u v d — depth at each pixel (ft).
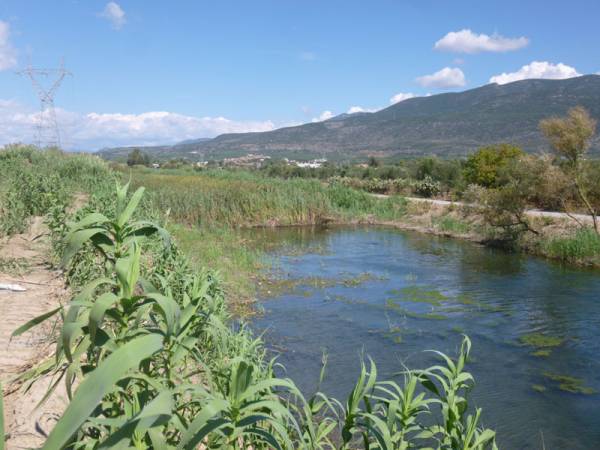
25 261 26.99
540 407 22.31
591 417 21.44
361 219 93.04
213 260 45.62
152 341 3.78
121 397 7.57
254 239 71.00
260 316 33.91
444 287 43.65
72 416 3.30
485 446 18.83
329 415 19.29
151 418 3.92
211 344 16.05
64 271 24.22
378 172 161.07
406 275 48.39
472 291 42.32
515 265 54.13
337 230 82.89
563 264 54.85
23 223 34.04
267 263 51.19
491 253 61.67
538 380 25.03
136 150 229.25
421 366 26.05
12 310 19.57
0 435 3.51
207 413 4.94
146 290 6.48
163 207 79.20
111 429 6.38
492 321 34.19
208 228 75.46
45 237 32.60
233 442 7.77
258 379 12.53
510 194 64.44
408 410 9.84
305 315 34.50
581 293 41.86
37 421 10.97
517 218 65.51
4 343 16.03
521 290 42.83
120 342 6.13
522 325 33.42
